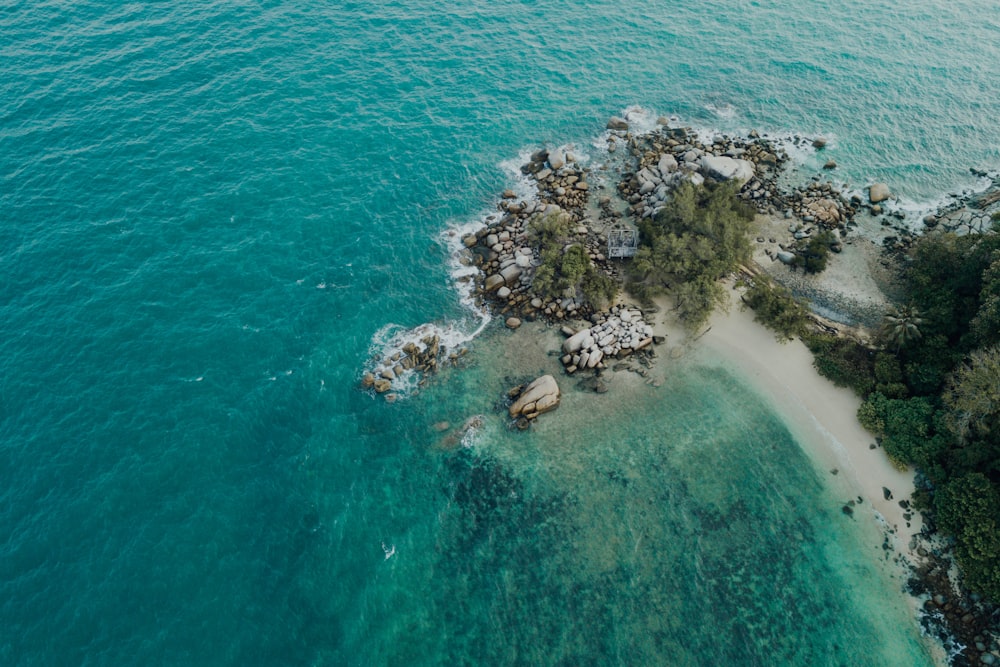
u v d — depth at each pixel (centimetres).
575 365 6150
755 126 8962
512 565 4912
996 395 4756
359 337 6438
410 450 5612
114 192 7431
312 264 7050
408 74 9494
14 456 5275
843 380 5853
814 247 6950
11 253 6725
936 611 4562
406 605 4725
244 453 5494
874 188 7750
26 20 9538
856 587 4731
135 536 4912
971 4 11438
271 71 9219
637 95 9475
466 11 10819
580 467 5462
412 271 7069
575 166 8238
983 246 5825
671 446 5584
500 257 7094
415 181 8031
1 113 8106
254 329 6397
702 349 6256
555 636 4559
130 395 5759
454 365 6225
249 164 7956
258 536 5009
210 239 7125
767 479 5350
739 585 4772
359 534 5081
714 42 10575
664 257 6544
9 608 4488
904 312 5766
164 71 8981
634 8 11262
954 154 8450
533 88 9494
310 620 4622
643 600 4709
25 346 6009
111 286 6575
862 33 10775
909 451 5219
